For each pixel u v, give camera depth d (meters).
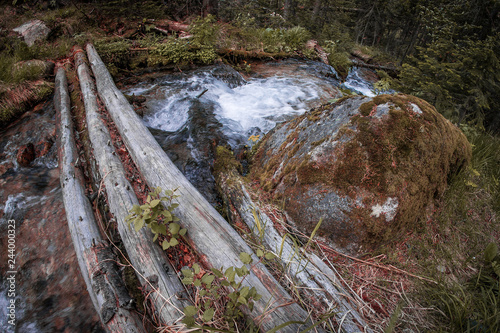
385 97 2.36
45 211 2.89
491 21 5.93
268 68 7.32
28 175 3.43
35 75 4.91
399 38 14.89
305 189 2.33
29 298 2.21
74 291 2.22
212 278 1.58
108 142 3.10
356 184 2.16
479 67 4.49
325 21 11.77
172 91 5.45
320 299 1.79
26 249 2.54
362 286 1.99
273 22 10.20
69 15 7.50
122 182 2.52
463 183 2.81
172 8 9.26
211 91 5.54
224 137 4.02
